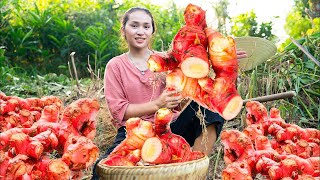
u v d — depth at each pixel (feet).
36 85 14.99
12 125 4.21
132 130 4.38
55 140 3.84
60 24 21.90
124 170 4.18
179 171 4.18
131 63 6.63
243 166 3.92
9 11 21.03
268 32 20.25
